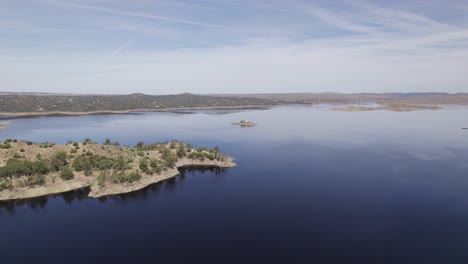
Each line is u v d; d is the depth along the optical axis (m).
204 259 53.94
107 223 67.50
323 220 69.62
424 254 56.03
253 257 54.81
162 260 53.53
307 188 91.44
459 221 69.06
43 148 99.44
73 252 55.62
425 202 80.12
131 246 57.91
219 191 88.75
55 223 67.12
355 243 59.72
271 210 75.12
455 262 53.75
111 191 83.94
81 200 80.00
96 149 105.50
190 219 69.88
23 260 52.94
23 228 64.69
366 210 75.00
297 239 61.16
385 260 54.19
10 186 79.06
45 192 80.94
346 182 97.00
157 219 69.69
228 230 64.69
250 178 101.44
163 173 99.12
